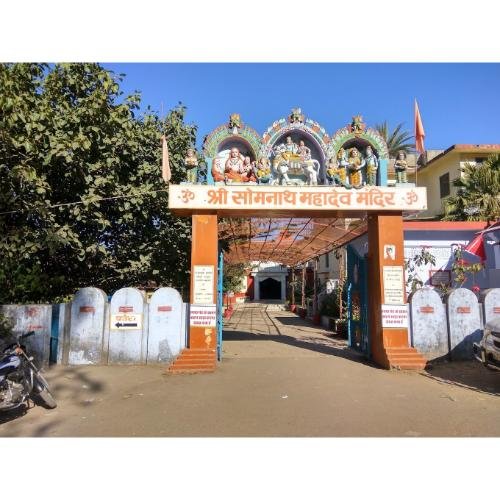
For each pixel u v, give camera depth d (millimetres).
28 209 8805
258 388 6766
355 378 7477
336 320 14617
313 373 7824
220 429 4949
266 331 15336
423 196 8602
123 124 9953
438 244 13430
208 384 7043
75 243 9648
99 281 11258
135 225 11047
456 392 6582
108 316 8617
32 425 5188
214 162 8781
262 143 8875
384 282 8586
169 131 11516
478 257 13172
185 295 12500
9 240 8953
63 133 9281
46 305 8461
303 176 8930
